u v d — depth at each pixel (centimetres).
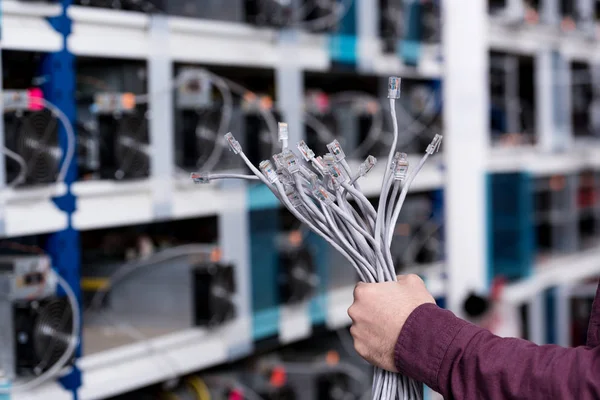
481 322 282
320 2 221
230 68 234
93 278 201
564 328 334
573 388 86
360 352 101
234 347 198
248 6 198
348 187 101
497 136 322
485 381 90
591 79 367
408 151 265
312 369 223
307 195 104
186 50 185
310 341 251
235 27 196
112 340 182
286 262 214
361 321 101
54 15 156
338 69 229
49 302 152
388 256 102
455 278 278
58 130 158
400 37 251
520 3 297
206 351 191
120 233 217
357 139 241
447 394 94
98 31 166
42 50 155
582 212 381
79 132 174
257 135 201
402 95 265
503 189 308
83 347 176
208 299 188
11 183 148
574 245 359
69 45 159
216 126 191
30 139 151
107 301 199
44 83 160
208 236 225
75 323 158
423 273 268
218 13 199
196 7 200
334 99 252
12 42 148
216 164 194
